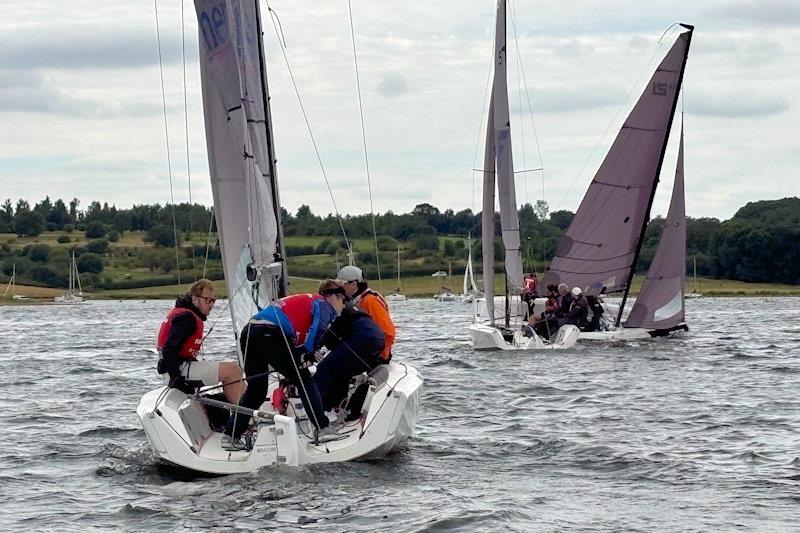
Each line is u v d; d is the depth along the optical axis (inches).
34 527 775.7
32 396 1659.7
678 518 791.1
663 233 2620.6
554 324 2503.7
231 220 1037.8
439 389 1622.8
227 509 800.9
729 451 1060.5
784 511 812.6
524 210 4495.6
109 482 924.0
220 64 1023.0
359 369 994.7
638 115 2583.7
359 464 921.5
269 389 1096.8
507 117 2416.3
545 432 1182.3
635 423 1254.3
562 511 808.9
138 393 1692.9
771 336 3029.0
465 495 853.8
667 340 2630.4
